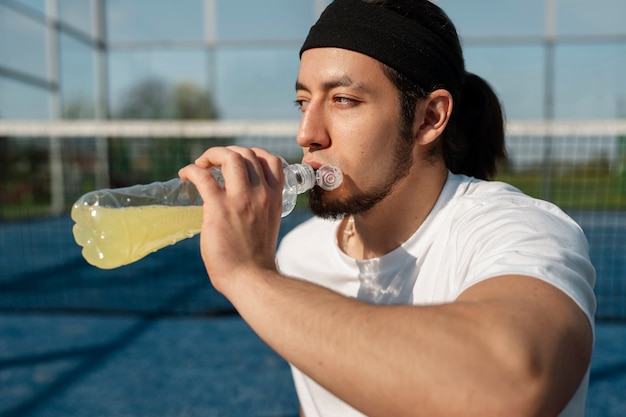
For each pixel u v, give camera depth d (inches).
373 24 42.1
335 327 27.4
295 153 313.9
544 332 26.1
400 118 43.1
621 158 400.8
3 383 116.0
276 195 33.9
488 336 25.6
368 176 42.8
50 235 356.5
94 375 120.6
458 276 37.3
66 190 430.0
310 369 27.6
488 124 57.3
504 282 29.4
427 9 45.8
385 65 42.0
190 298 193.0
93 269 253.0
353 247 52.4
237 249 31.5
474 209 41.8
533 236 32.9
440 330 26.1
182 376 120.3
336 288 51.8
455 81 48.1
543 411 25.0
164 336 148.8
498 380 24.6
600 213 412.5
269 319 29.1
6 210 407.5
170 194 43.3
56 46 409.4
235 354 134.0
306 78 43.2
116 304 185.0
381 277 48.2
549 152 394.0
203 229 31.9
